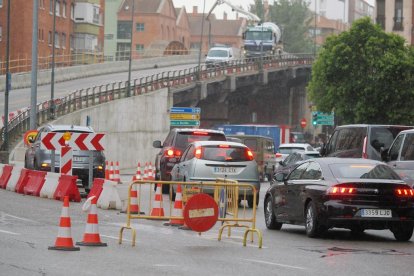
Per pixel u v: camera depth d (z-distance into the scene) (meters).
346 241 33.44
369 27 113.44
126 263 25.09
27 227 34.59
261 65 163.50
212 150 48.12
